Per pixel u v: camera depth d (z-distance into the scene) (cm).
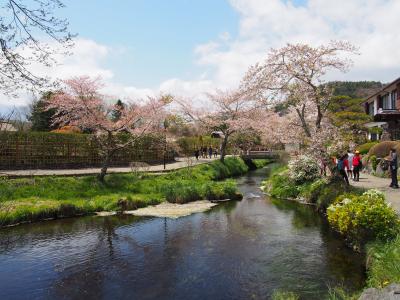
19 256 1108
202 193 2152
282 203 2005
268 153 5344
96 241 1267
